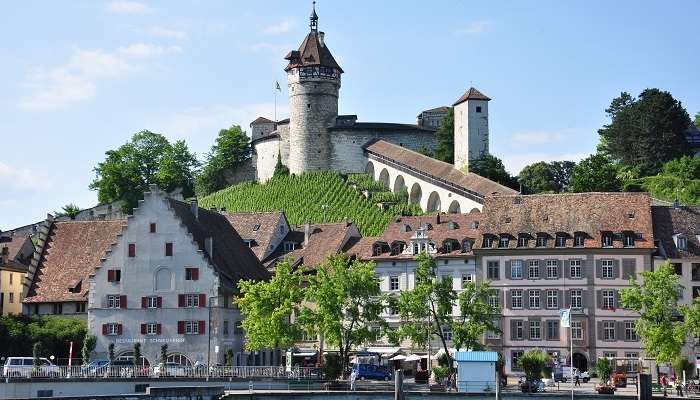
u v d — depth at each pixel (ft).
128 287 419.54
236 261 451.53
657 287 366.02
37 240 508.12
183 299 416.26
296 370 363.35
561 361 419.13
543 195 448.65
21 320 426.51
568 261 426.92
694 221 440.04
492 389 329.52
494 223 442.91
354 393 322.34
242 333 434.71
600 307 422.00
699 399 311.88
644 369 409.90
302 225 585.63
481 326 368.27
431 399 321.73
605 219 433.48
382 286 458.09
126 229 422.41
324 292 379.35
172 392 302.45
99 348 417.69
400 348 447.83
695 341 404.16
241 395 312.29
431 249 452.76
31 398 289.12
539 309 426.51
